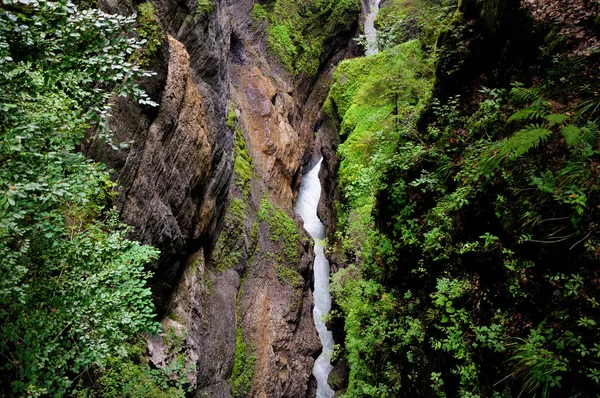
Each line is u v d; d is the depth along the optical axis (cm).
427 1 1891
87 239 407
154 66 823
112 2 747
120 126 738
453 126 736
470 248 569
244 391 1116
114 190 708
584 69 535
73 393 518
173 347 832
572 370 399
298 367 1388
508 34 673
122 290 461
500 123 634
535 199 497
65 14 318
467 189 616
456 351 558
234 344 1146
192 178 998
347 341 1062
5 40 308
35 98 352
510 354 468
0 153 312
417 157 795
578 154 459
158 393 698
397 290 870
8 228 310
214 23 1361
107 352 419
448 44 783
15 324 362
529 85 616
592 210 436
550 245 466
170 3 1055
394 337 837
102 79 340
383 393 846
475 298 560
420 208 784
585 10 570
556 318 434
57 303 374
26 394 392
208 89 1240
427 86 1091
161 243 858
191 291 1015
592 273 419
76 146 631
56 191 317
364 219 1245
